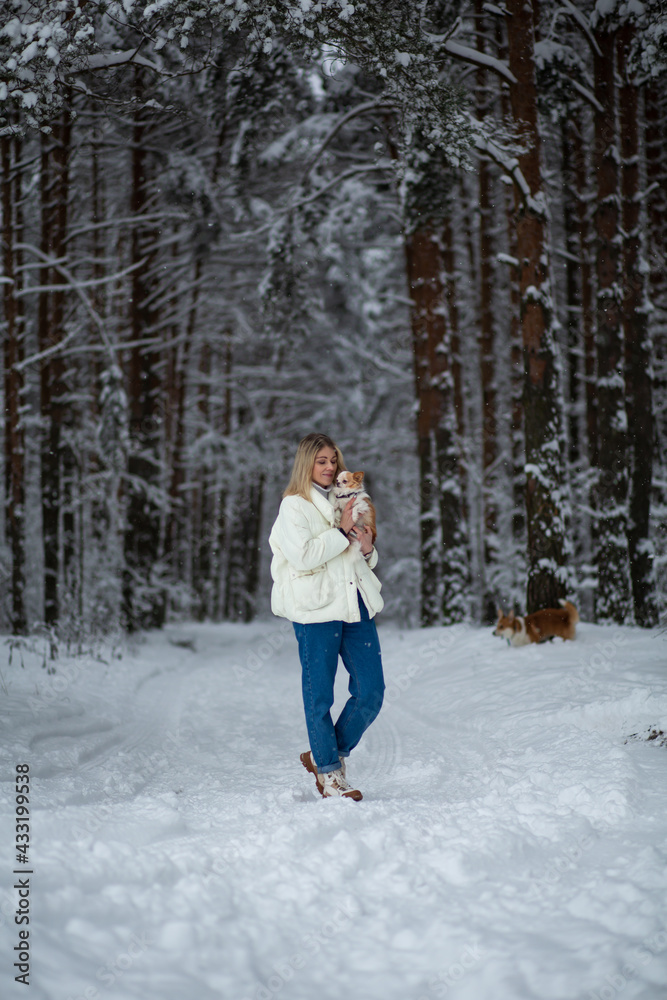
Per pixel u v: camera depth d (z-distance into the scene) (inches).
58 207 565.0
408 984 76.7
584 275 576.4
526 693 243.9
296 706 310.2
